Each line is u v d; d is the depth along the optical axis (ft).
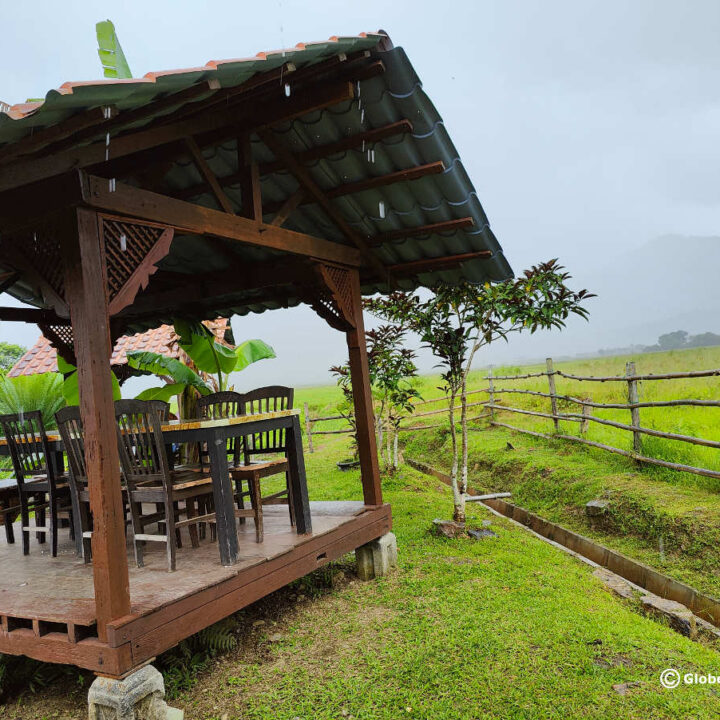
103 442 8.71
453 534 19.11
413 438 41.91
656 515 18.42
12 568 12.35
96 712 8.50
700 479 20.25
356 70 11.82
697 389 33.32
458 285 18.97
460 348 19.94
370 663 10.87
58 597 10.07
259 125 12.87
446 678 10.12
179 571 11.08
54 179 8.96
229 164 14.98
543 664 10.41
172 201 10.73
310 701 9.69
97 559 8.59
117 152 9.74
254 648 11.93
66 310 9.41
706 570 15.40
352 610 13.69
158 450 11.18
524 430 35.12
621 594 14.92
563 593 14.11
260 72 10.56
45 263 9.82
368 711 9.27
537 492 24.90
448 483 30.42
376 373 26.81
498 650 11.02
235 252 19.48
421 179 14.42
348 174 14.74
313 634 12.47
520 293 18.62
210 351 23.06
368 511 16.06
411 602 13.80
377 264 18.12
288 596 14.78
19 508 15.49
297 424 13.83
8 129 7.35
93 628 8.89
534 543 19.15
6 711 10.02
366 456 16.57
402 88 12.10
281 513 16.65
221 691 10.23
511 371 63.10
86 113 7.66
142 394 23.09
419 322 20.22
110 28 16.52
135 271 9.82
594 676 9.95
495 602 13.47
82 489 12.48
